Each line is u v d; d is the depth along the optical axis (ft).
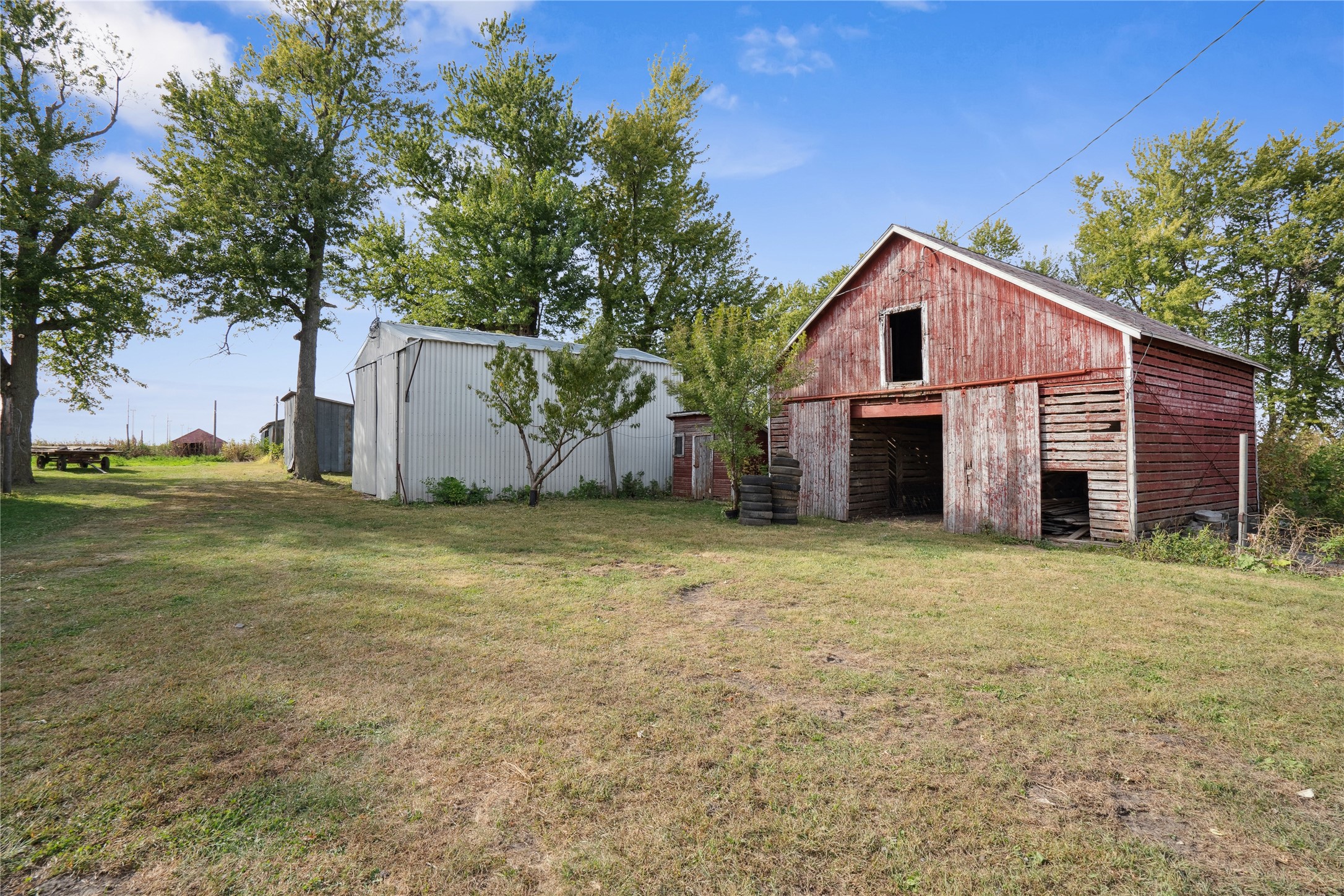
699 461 61.82
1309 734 12.05
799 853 8.39
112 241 61.72
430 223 93.04
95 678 14.12
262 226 73.26
